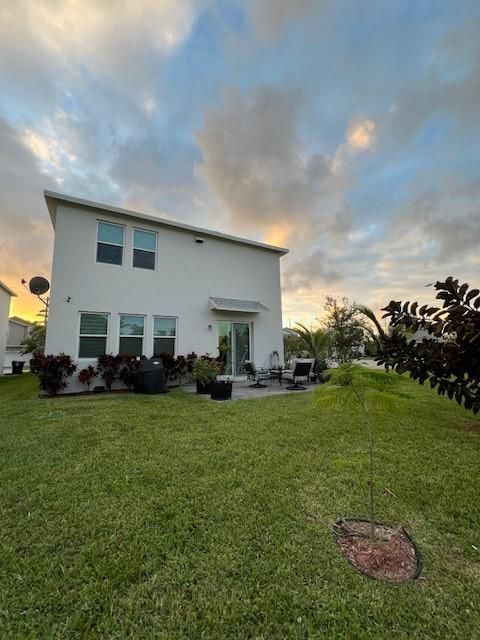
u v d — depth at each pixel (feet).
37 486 12.42
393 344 10.01
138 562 8.29
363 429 20.10
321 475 13.46
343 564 8.24
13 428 20.26
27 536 9.34
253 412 24.77
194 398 31.35
